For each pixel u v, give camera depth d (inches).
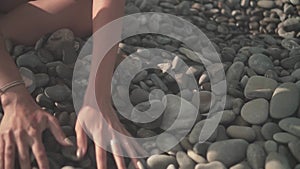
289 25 70.4
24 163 51.6
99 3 58.6
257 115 55.8
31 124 52.9
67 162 53.4
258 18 72.8
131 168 52.2
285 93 56.7
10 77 55.1
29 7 62.4
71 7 62.2
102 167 51.7
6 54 56.9
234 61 63.0
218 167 51.8
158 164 52.4
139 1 71.9
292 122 54.9
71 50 61.4
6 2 64.0
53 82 59.4
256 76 59.5
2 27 62.1
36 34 62.2
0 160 51.8
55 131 53.4
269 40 68.6
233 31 70.9
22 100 54.2
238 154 52.7
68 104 57.4
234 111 56.9
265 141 54.2
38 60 60.5
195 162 52.8
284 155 52.7
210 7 74.2
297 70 61.6
